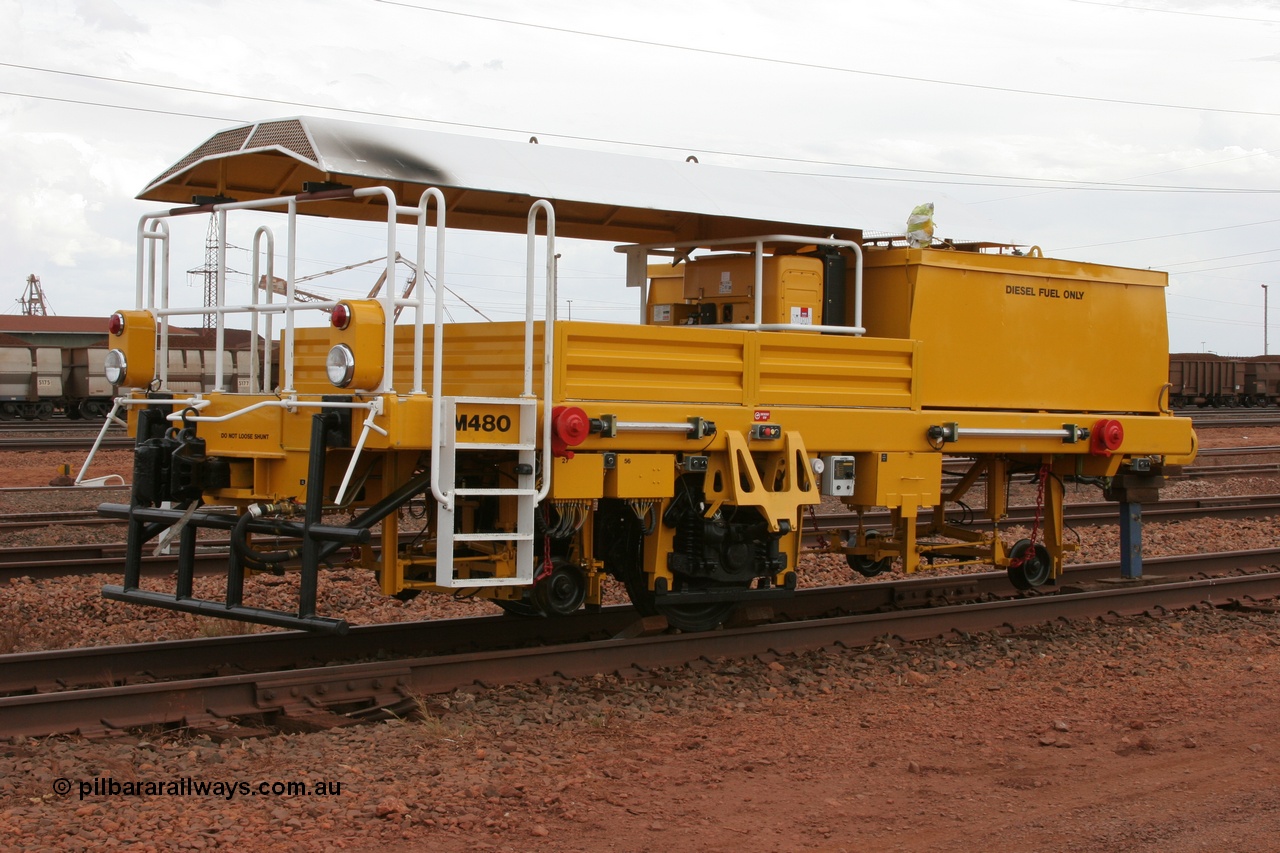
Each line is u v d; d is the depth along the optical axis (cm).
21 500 1656
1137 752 626
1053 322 997
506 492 695
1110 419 1012
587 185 789
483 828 506
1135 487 1095
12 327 4825
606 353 744
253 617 691
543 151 808
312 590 684
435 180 725
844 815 530
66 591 1005
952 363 933
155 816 502
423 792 542
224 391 778
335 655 804
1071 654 866
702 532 812
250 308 746
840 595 1020
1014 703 727
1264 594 1087
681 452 798
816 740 645
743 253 930
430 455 721
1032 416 971
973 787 569
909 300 911
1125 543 1118
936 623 915
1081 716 696
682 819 521
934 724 679
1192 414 5322
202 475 758
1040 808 541
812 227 893
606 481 762
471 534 696
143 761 570
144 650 738
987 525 1509
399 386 867
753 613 915
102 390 3988
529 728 650
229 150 762
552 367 709
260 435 738
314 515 688
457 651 843
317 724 636
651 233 993
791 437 820
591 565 805
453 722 651
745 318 893
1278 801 551
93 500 1673
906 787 569
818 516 1492
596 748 621
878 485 879
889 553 945
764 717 690
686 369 778
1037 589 1090
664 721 680
